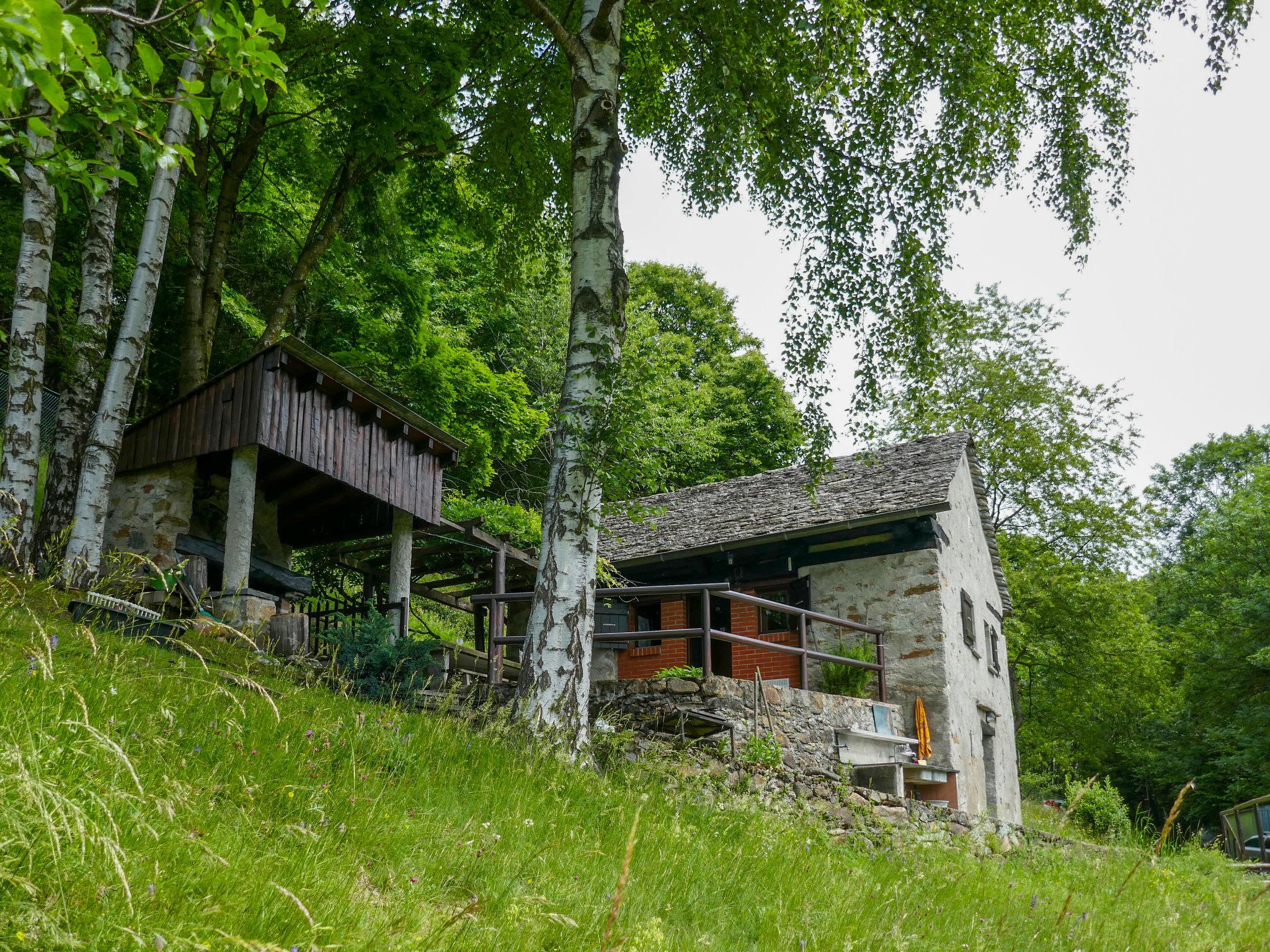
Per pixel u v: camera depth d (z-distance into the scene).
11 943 2.69
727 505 19.78
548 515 9.39
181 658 6.19
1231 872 11.00
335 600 17.44
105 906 3.00
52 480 12.07
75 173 4.56
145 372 20.56
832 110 13.88
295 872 3.88
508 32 16.48
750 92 13.48
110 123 4.37
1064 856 10.80
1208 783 34.34
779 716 12.07
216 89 4.41
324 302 23.61
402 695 10.42
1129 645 28.31
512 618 20.14
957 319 14.46
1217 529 35.59
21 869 3.08
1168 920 7.09
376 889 4.27
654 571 18.59
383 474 14.42
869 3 13.55
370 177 18.59
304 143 19.83
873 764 12.49
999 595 22.55
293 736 5.93
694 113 14.98
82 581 10.33
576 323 9.87
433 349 24.95
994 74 13.79
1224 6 12.95
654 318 34.41
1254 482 36.84
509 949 3.82
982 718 17.98
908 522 16.27
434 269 29.12
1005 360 29.75
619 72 10.88
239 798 4.71
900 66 13.86
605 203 10.17
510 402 25.53
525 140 16.61
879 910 6.08
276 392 12.79
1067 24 13.78
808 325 13.49
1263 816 15.55
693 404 32.19
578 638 8.98
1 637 6.11
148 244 11.99
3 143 4.34
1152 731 36.00
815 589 16.86
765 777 10.09
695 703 11.50
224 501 15.55
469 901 4.44
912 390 13.86
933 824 10.56
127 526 13.28
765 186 14.37
